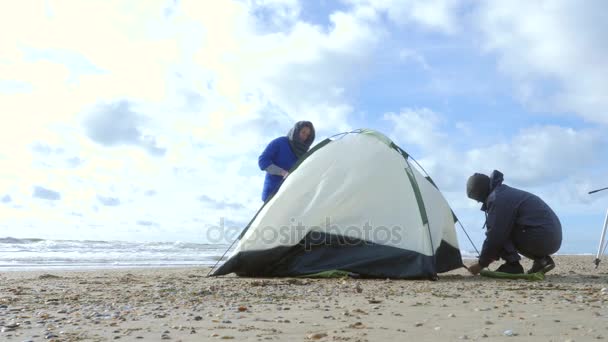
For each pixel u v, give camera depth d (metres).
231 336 2.86
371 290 5.26
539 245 6.40
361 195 6.91
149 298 4.65
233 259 6.95
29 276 7.64
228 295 4.86
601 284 5.81
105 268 10.98
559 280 6.38
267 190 7.68
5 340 2.77
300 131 7.76
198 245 22.89
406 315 3.60
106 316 3.61
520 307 3.98
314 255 6.80
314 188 7.03
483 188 6.63
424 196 7.21
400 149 7.39
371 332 2.94
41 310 3.91
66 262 13.73
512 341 2.66
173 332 2.99
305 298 4.66
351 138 7.38
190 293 4.99
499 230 6.45
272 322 3.33
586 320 3.31
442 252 7.22
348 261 6.69
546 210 6.45
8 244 21.33
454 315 3.57
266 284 5.86
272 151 7.66
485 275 6.70
